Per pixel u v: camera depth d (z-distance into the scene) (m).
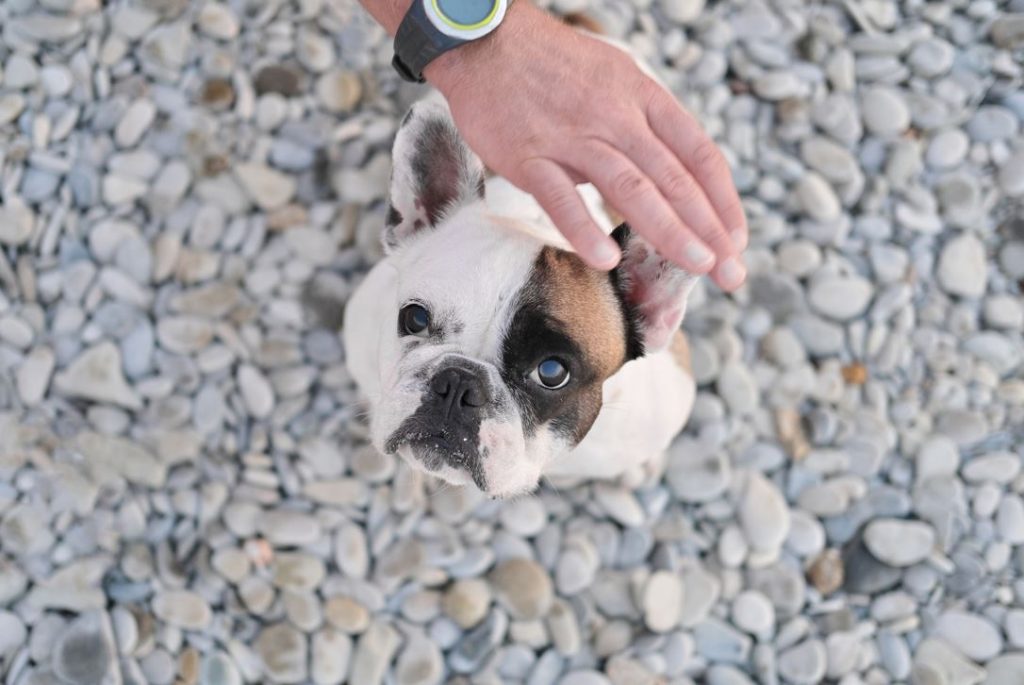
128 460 1.19
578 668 1.17
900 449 1.26
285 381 1.23
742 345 1.29
